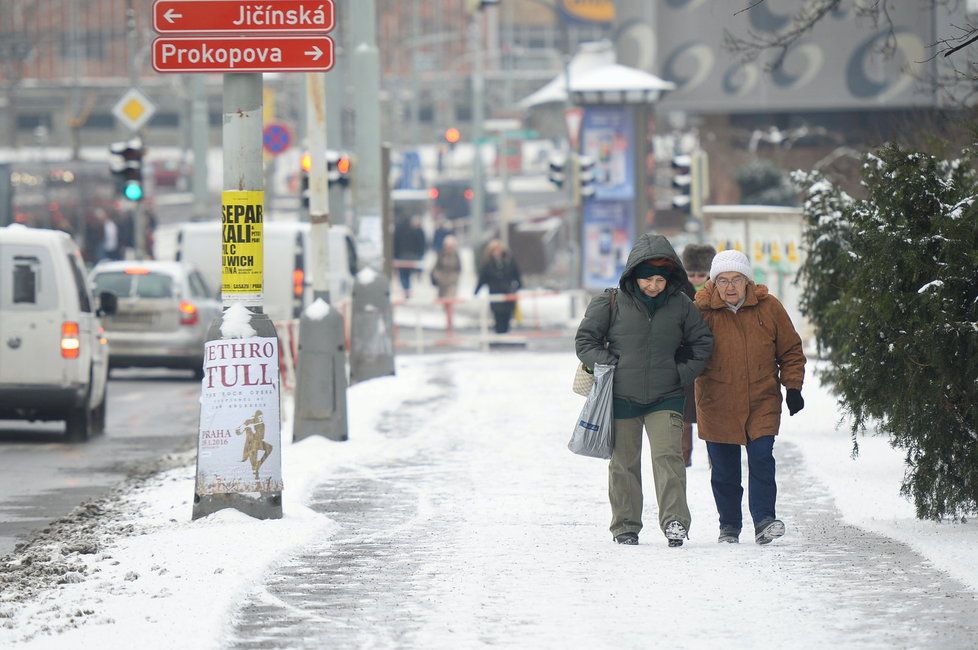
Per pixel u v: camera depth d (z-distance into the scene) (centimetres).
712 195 15225
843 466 4634
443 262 15325
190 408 7419
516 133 17000
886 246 3484
